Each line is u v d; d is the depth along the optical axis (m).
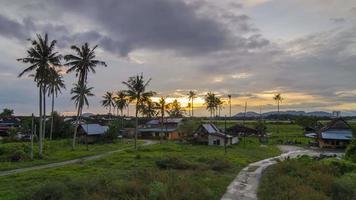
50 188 27.00
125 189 27.08
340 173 39.50
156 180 31.09
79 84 76.31
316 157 57.09
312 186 30.02
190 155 62.19
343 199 26.95
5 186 34.09
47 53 59.59
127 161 53.66
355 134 69.06
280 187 30.06
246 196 28.92
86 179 31.33
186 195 25.69
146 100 82.56
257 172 43.38
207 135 93.25
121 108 140.25
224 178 36.94
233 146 88.69
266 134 121.69
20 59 58.97
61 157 62.81
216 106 162.25
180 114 161.50
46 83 62.34
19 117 133.75
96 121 141.88
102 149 78.94
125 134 125.06
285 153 75.75
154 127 124.94
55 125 103.00
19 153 59.03
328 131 91.56
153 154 64.44
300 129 143.62
